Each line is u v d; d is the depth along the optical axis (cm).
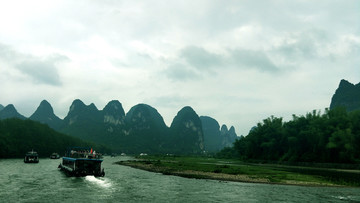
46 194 2547
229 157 17200
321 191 3075
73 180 3600
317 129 8438
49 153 13900
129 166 7338
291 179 4134
